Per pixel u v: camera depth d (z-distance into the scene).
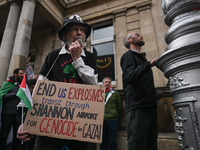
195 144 0.68
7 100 2.14
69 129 0.81
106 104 2.46
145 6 5.82
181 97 0.79
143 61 1.40
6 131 2.05
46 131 0.81
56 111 0.85
